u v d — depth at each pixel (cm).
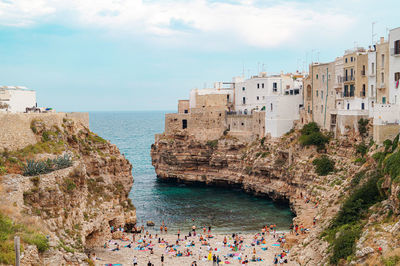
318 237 5088
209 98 12912
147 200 9700
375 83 7331
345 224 4784
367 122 7500
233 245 6350
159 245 6338
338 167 7700
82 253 4181
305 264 4791
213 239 6756
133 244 6275
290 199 8594
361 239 4009
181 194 10350
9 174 4356
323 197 7088
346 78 8281
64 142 5856
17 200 4031
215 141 11788
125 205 7156
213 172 11544
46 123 5759
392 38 6500
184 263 5553
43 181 4450
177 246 6319
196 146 11962
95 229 5478
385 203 4450
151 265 5353
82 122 7500
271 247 6228
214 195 10206
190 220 8000
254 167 10144
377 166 5350
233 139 11438
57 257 3659
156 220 8031
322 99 9219
